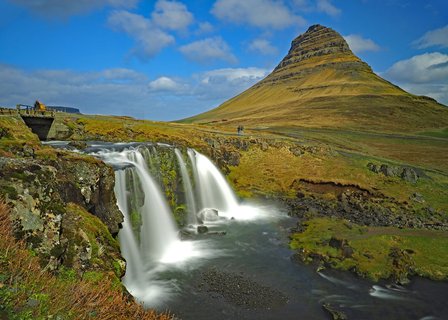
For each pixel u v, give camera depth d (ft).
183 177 138.10
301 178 180.75
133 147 127.13
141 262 89.20
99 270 50.90
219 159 183.52
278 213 140.77
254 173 189.57
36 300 28.43
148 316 40.91
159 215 109.50
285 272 86.07
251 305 70.33
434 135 416.26
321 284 80.43
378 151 296.71
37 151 74.13
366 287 79.77
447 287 80.89
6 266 31.60
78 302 31.45
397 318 68.44
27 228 43.21
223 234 113.60
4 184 44.32
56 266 44.86
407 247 98.78
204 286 77.15
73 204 62.90
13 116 104.94
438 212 145.89
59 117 165.68
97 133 166.71
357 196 163.22
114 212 79.05
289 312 68.80
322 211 141.38
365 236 105.19
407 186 176.14
